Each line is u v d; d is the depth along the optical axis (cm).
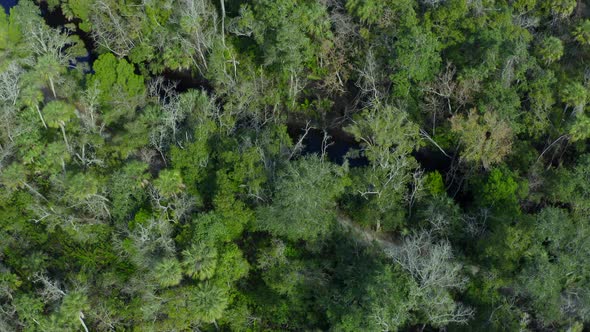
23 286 6569
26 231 6975
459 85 7625
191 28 8019
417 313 6378
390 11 7881
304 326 6419
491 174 6944
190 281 6362
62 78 7931
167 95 8788
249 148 6862
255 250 6900
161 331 6172
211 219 6462
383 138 6844
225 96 8438
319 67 8488
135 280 6406
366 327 5800
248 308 6569
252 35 8588
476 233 6919
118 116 7769
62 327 5834
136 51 8775
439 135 7881
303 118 8556
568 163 7775
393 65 7744
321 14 7962
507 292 6794
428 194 7244
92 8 8700
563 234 6488
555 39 7831
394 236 7331
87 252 6856
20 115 7500
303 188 6375
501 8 8038
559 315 6388
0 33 8175
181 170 7000
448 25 7769
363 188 7144
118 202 6888
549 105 7569
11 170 6812
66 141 7175
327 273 6731
